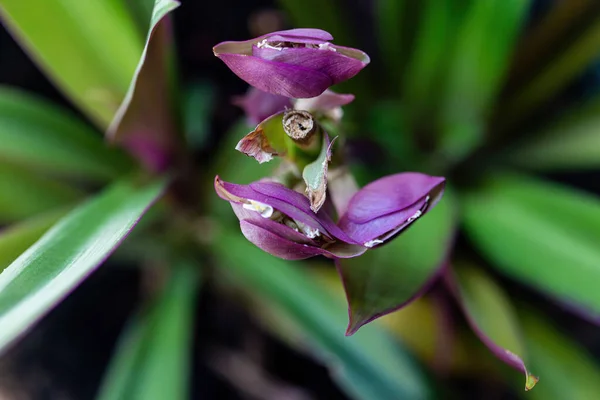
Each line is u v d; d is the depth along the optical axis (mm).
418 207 378
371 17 634
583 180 649
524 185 492
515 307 534
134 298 609
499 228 485
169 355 480
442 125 534
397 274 417
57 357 554
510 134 562
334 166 392
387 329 491
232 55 365
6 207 521
